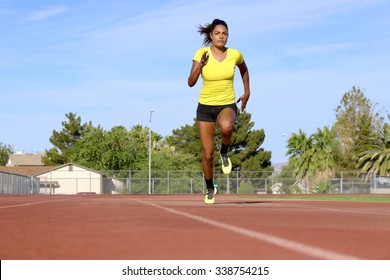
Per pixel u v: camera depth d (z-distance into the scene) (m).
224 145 10.17
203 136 10.17
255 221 5.47
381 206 11.68
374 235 4.11
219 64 9.78
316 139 62.94
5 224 5.05
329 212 7.71
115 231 4.21
